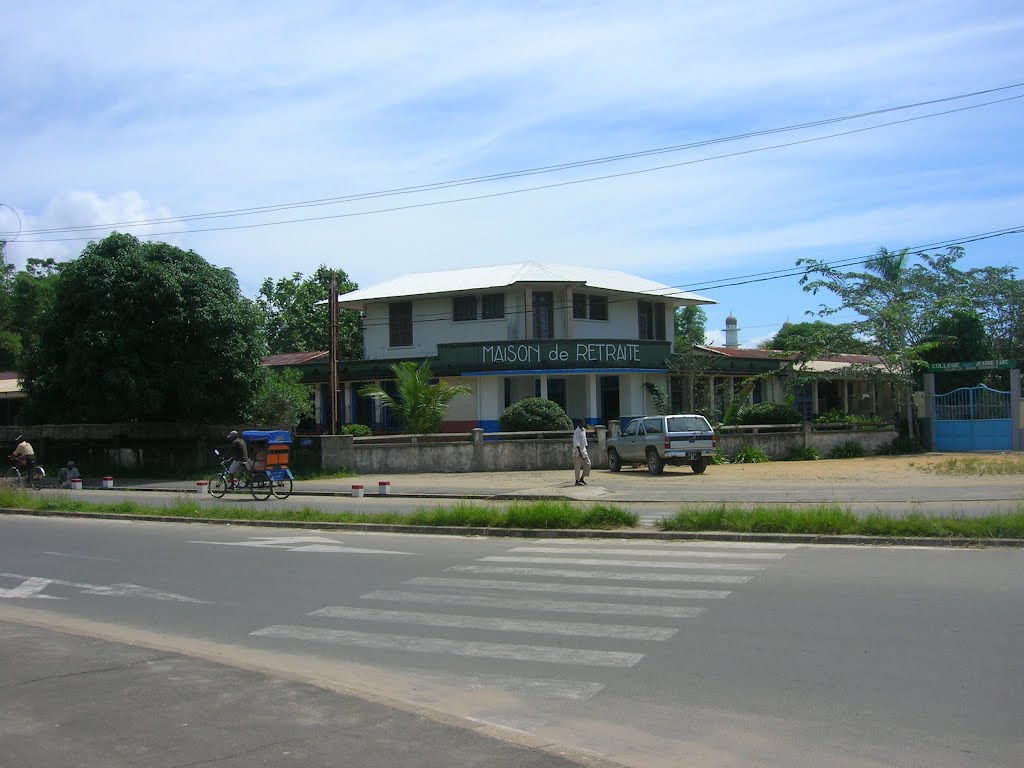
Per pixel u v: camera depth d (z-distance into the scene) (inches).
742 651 281.0
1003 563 411.5
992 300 1738.4
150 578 442.3
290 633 326.3
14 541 586.9
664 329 1557.6
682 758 199.3
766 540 504.4
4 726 207.0
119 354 1088.2
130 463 1205.7
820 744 203.8
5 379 1665.8
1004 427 1288.1
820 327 1437.0
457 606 362.3
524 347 1312.7
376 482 1007.6
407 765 181.8
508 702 242.4
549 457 1133.1
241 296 1206.3
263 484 866.8
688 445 1023.0
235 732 202.1
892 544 476.4
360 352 2036.2
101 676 249.1
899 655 268.4
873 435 1332.4
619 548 497.4
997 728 209.5
